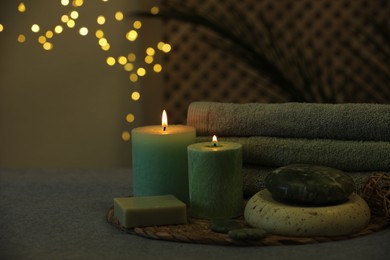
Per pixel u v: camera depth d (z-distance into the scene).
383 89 1.79
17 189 0.96
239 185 0.78
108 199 0.89
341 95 2.09
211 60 2.25
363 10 2.20
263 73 1.35
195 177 0.77
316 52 2.20
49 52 1.87
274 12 2.21
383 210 0.75
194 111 0.87
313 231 0.69
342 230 0.69
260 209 0.72
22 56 1.86
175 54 2.25
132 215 0.73
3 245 0.69
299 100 1.32
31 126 1.90
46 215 0.81
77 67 1.89
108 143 1.94
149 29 2.14
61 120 1.91
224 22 1.41
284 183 0.71
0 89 1.87
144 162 0.82
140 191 0.83
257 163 0.83
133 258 0.65
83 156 1.94
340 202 0.72
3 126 1.89
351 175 0.79
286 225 0.69
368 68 2.13
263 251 0.66
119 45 1.92
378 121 0.78
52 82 1.88
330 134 0.80
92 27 1.89
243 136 0.85
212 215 0.77
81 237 0.72
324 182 0.70
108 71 1.91
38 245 0.69
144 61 2.05
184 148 0.82
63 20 1.83
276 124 0.82
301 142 0.81
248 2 2.20
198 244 0.69
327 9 2.21
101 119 1.93
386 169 0.78
